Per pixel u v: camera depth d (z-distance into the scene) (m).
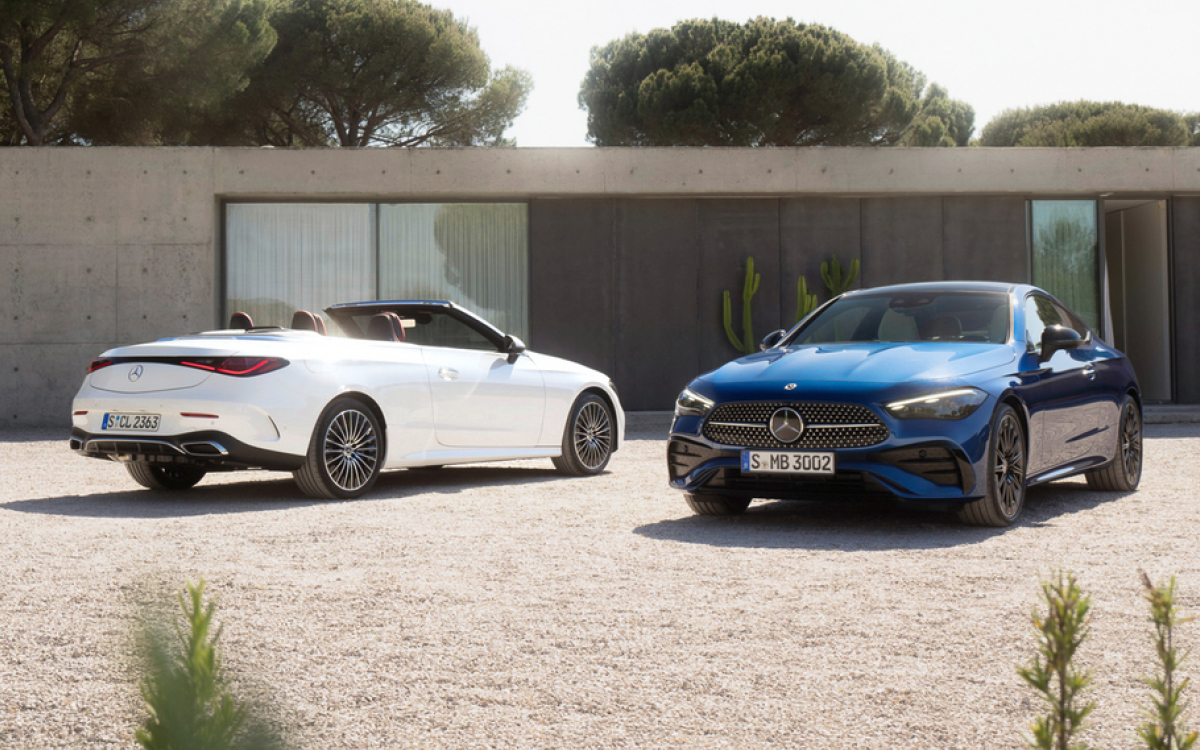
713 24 29.45
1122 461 6.61
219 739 0.59
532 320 14.02
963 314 6.01
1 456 9.56
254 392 5.92
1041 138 36.16
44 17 17.22
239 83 21.14
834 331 6.23
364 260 14.09
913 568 4.04
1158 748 0.91
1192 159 14.06
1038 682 0.92
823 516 5.61
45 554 4.29
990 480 5.02
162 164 13.48
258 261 13.98
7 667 2.71
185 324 13.51
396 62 24.84
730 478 5.29
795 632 3.06
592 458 8.07
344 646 2.91
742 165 13.78
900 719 2.29
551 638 2.99
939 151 13.93
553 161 13.70
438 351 7.07
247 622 3.18
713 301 14.16
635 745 2.13
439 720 2.29
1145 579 0.97
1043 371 5.71
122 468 8.45
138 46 18.73
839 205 14.16
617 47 30.16
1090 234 14.45
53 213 13.45
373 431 6.48
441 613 3.30
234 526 5.09
